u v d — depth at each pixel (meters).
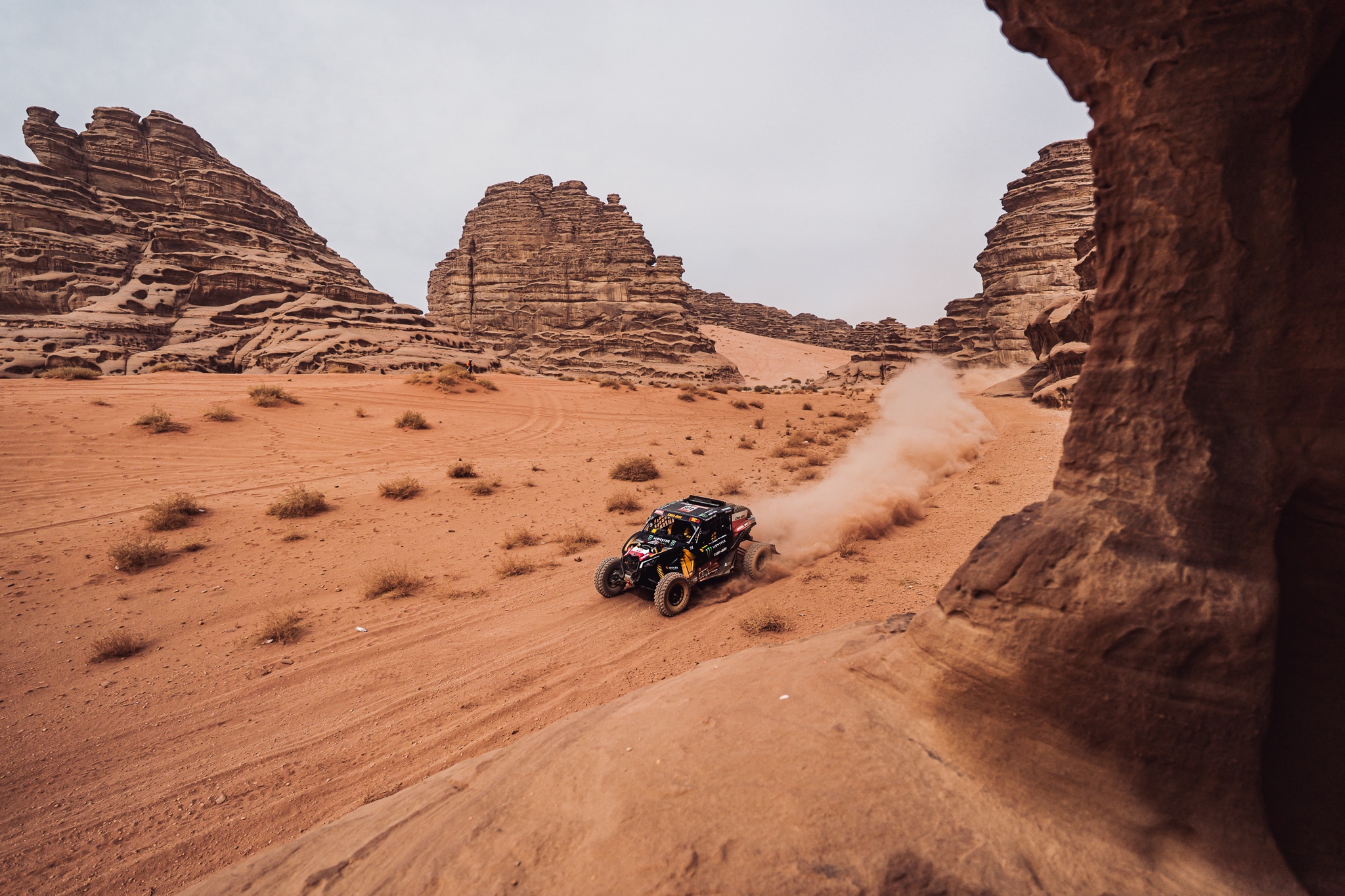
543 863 2.89
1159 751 2.83
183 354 49.88
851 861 2.66
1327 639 2.93
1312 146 2.76
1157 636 2.83
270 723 6.22
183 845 4.57
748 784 3.21
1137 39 2.82
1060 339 44.47
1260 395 2.86
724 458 22.86
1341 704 2.91
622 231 105.25
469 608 9.20
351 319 57.31
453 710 6.38
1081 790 2.96
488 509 15.12
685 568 9.08
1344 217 2.72
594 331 99.50
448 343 62.34
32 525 12.15
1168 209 2.91
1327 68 2.71
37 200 58.69
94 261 58.94
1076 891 2.57
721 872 2.65
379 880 3.01
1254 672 2.70
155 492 14.80
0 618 8.49
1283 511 2.95
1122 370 3.17
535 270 106.62
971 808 2.97
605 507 15.43
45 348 46.50
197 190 69.56
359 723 6.18
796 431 28.84
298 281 62.81
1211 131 2.74
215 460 17.86
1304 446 2.81
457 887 2.83
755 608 8.70
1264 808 2.75
